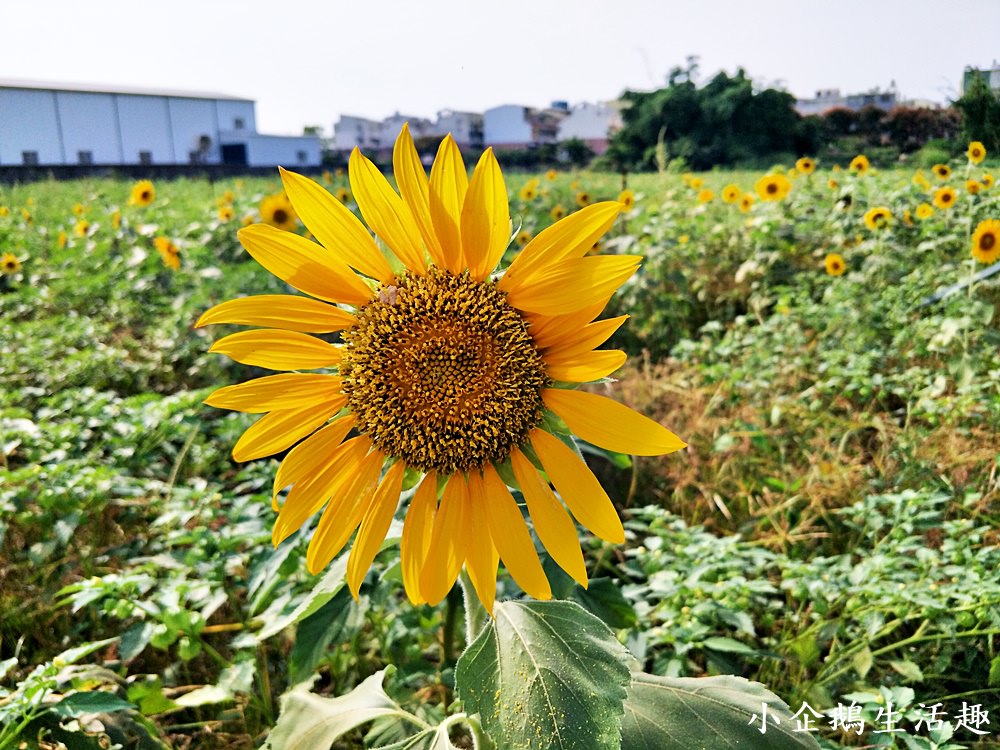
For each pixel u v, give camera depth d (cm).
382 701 206
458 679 169
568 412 173
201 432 526
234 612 343
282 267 173
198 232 1205
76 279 1024
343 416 182
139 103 5109
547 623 172
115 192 2214
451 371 174
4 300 938
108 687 280
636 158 3719
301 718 206
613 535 170
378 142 6638
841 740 268
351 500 181
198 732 297
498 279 178
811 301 699
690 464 461
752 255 902
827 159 2509
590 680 163
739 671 302
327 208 172
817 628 297
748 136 3378
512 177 2328
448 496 179
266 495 354
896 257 762
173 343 734
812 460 440
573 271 167
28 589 362
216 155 5469
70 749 227
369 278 179
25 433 471
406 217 175
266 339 178
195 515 367
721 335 757
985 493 407
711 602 293
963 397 475
